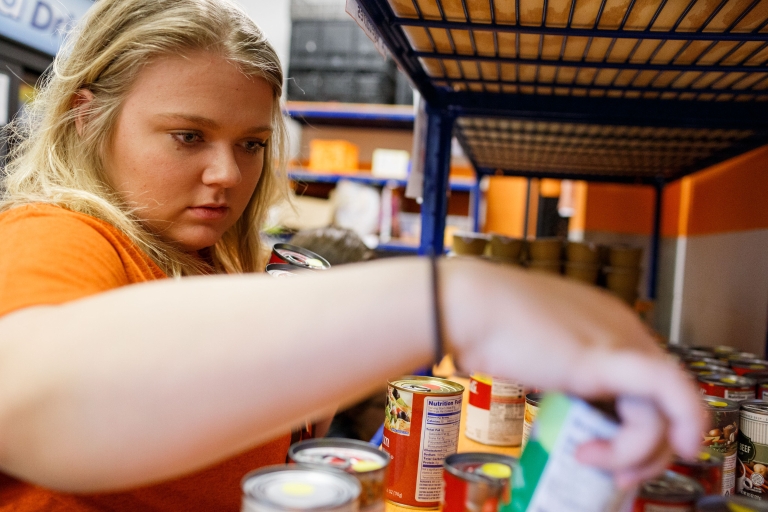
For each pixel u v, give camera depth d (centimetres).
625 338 40
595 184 279
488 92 144
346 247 204
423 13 97
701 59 108
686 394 37
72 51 83
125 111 75
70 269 52
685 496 50
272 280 44
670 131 158
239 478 78
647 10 90
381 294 41
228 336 40
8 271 49
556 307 40
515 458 60
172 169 76
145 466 40
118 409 39
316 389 40
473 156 219
